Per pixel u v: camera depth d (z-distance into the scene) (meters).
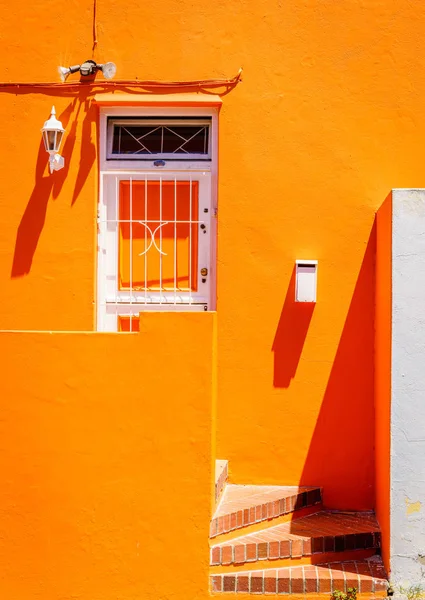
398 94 6.50
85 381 5.50
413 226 5.47
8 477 5.51
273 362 6.49
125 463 5.48
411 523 5.44
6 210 6.61
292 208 6.50
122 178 6.75
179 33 6.54
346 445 6.46
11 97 6.61
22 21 6.61
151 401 5.48
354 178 6.49
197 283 6.75
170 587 5.46
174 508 5.48
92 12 6.59
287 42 6.51
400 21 6.50
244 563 5.53
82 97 6.60
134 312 6.76
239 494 6.21
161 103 6.51
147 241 6.78
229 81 6.51
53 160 6.31
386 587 5.41
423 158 6.48
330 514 6.36
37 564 5.50
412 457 5.45
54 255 6.59
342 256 6.48
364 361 6.46
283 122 6.50
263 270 6.50
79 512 5.49
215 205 6.68
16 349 5.50
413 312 5.46
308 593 5.42
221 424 6.49
